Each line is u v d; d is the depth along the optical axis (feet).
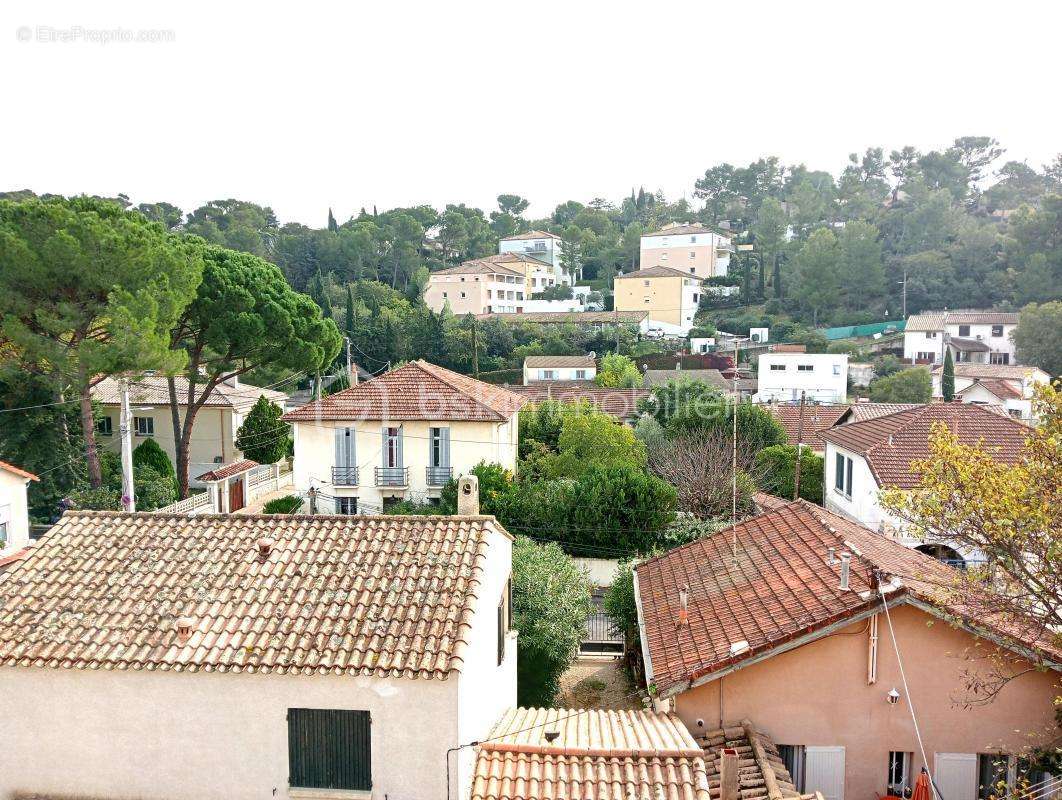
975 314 266.16
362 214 407.44
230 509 121.39
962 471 44.60
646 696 52.44
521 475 111.96
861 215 389.39
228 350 115.34
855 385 244.01
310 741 32.55
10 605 36.09
